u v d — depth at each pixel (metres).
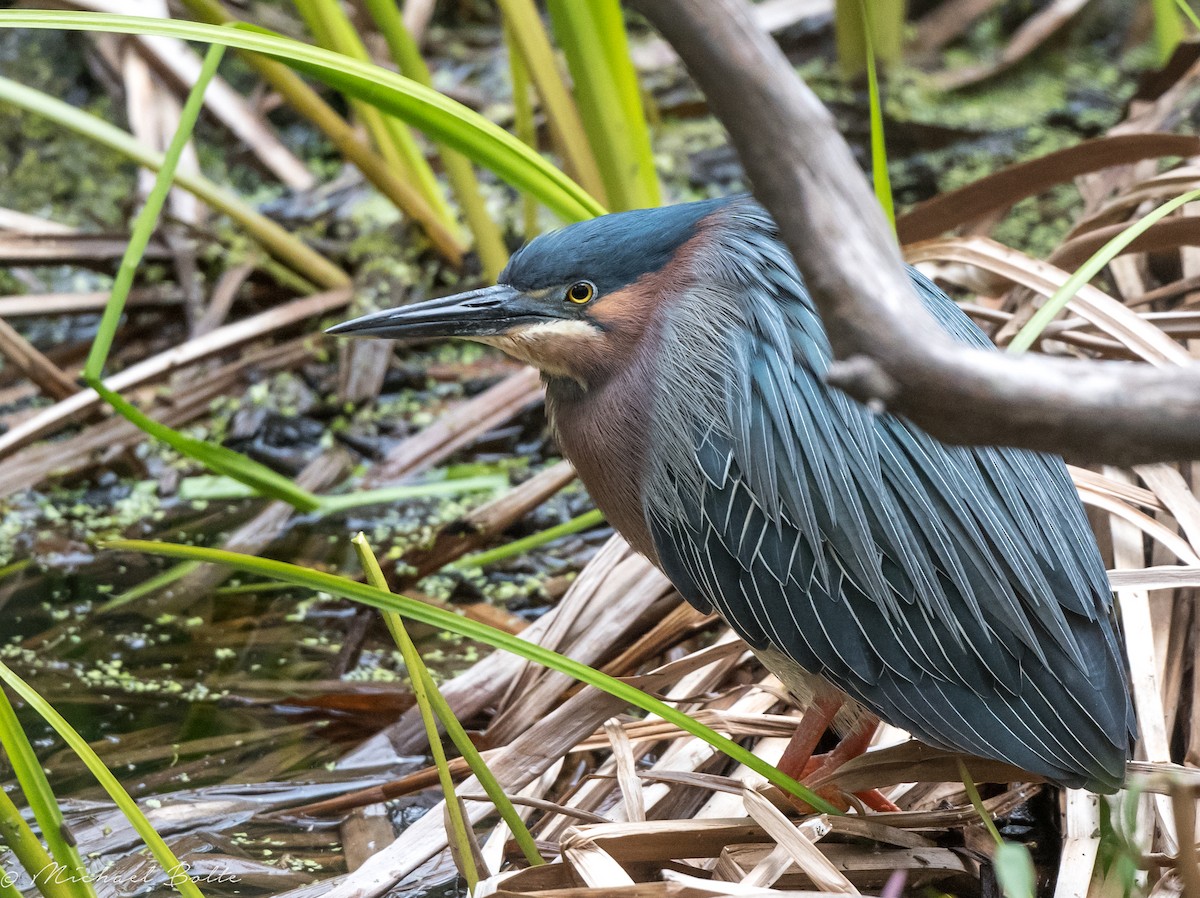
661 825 5.42
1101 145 7.75
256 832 6.36
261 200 12.16
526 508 8.69
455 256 11.10
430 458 9.59
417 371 10.61
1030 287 7.03
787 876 5.33
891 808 5.97
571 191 7.03
